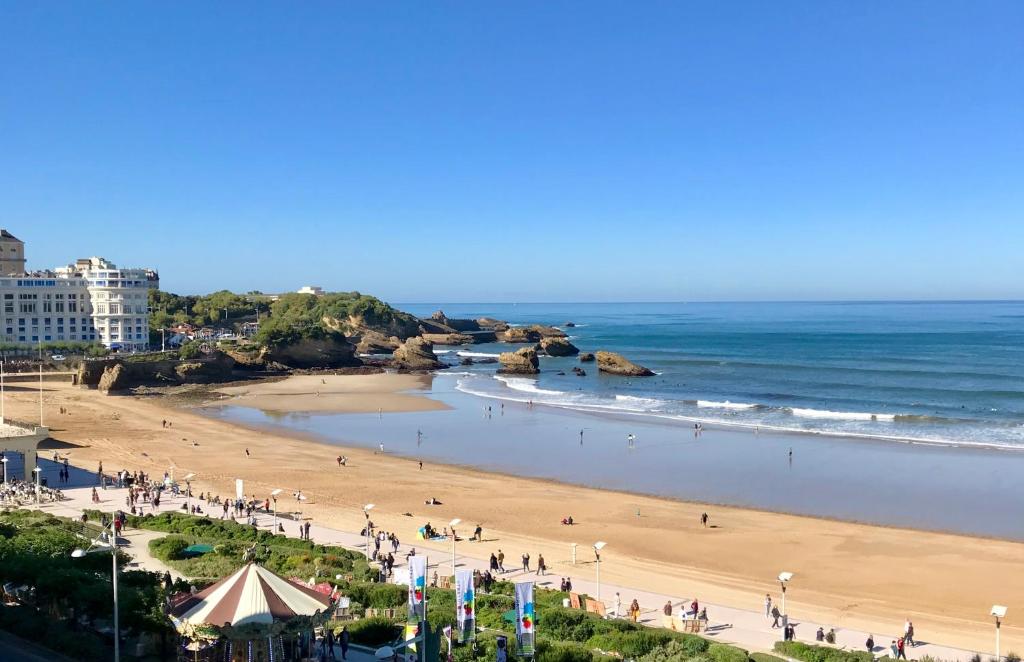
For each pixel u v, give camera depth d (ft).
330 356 565.94
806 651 106.22
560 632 111.14
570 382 475.72
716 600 133.69
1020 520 183.52
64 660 84.58
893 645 113.19
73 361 472.44
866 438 282.15
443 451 268.62
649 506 197.77
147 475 226.58
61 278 541.75
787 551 162.50
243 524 171.22
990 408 349.20
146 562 137.69
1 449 205.26
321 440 288.71
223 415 344.69
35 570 103.60
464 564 150.30
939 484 216.13
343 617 113.80
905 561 155.94
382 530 173.78
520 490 213.87
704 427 310.45
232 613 82.89
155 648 91.35
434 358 584.40
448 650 95.71
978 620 126.41
